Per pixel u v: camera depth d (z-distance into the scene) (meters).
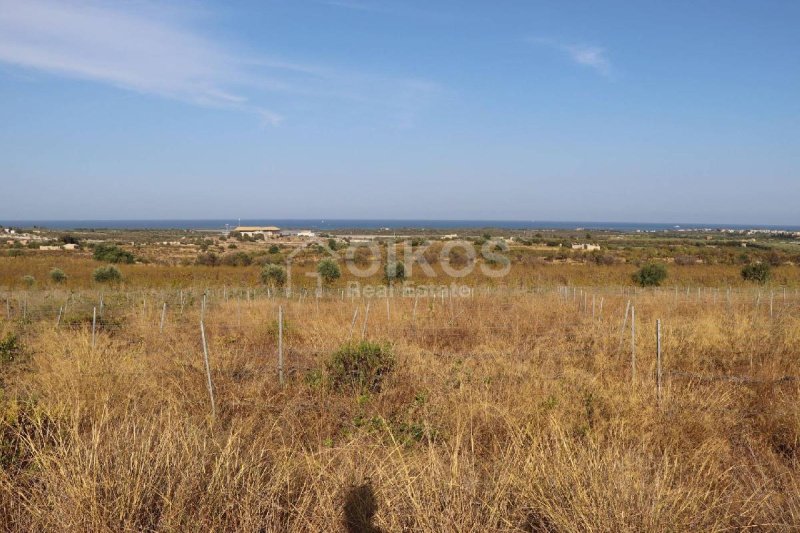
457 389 6.02
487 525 3.20
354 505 3.48
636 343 9.00
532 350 8.51
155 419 4.30
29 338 9.59
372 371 6.82
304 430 5.27
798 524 3.41
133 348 8.41
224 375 6.64
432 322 11.97
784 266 36.09
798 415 5.28
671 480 3.64
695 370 7.80
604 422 4.93
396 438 4.90
